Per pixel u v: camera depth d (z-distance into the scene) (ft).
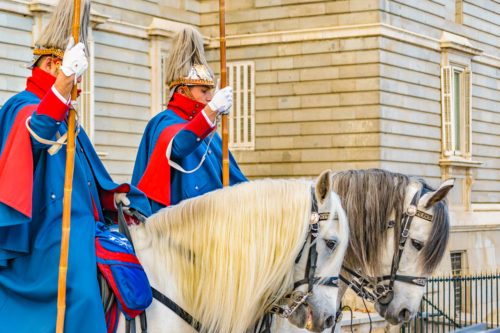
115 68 46.11
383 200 11.47
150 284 8.72
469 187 60.13
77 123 8.83
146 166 13.51
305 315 8.74
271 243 8.54
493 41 66.08
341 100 50.08
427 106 54.90
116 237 8.89
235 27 53.42
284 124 51.78
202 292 8.61
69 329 7.99
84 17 9.70
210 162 13.37
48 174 8.91
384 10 49.93
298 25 51.52
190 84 13.61
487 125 65.16
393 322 11.52
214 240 8.65
